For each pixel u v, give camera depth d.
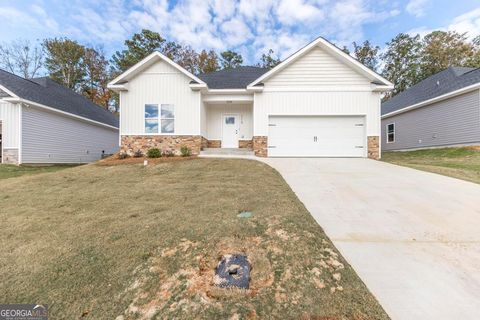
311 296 2.28
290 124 11.77
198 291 2.38
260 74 15.05
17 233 3.68
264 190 5.66
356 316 2.05
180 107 12.00
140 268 2.75
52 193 5.86
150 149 11.06
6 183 6.94
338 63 11.54
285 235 3.35
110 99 29.55
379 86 11.15
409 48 27.92
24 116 12.21
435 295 2.29
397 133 17.78
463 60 24.48
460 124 12.85
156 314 2.15
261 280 2.50
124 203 5.00
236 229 3.51
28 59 26.70
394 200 5.02
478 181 6.54
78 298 2.38
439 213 4.30
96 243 3.29
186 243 3.19
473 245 3.20
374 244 3.24
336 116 11.61
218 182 6.54
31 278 2.65
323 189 5.86
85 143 16.84
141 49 25.97
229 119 13.98
